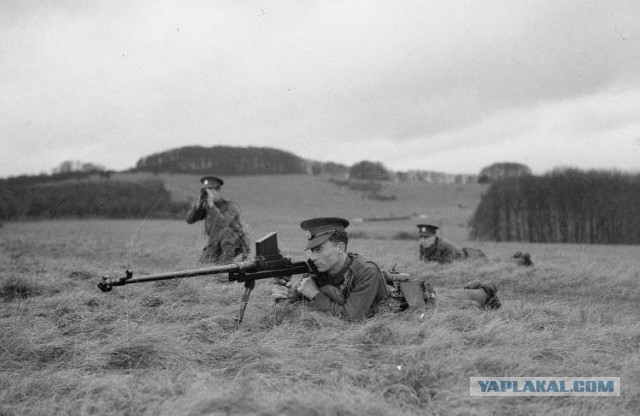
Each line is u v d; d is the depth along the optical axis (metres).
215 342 4.67
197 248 11.87
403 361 4.13
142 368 4.11
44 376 3.86
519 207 55.34
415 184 125.69
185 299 6.34
